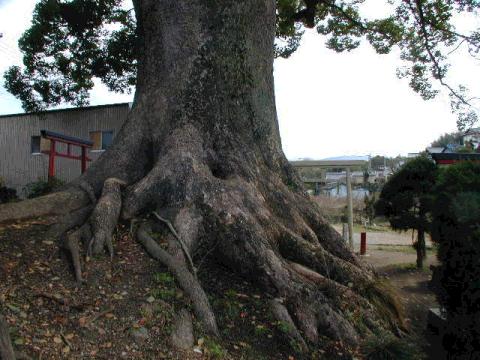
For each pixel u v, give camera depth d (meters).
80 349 3.94
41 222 6.07
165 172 6.33
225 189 6.23
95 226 5.66
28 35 14.48
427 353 5.63
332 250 7.20
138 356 4.06
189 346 4.36
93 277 4.98
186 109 7.18
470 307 4.82
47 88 15.87
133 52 14.74
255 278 5.58
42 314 4.24
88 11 14.16
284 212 6.87
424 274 11.11
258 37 7.87
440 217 5.43
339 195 37.97
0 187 16.14
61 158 18.86
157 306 4.69
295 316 5.27
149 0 7.78
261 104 7.81
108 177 6.92
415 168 11.67
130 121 7.41
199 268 5.71
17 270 4.84
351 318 5.57
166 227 5.89
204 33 7.43
